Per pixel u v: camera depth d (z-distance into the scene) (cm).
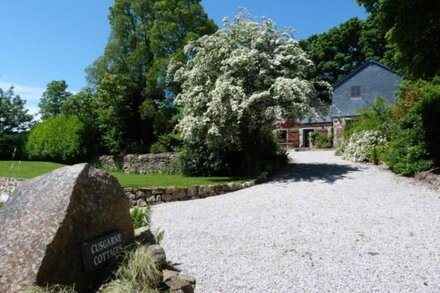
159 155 2148
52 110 4166
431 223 721
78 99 2659
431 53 1241
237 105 1291
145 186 1178
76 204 371
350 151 1650
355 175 1252
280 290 455
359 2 1368
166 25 2541
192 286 407
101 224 396
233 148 1550
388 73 3058
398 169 1203
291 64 1396
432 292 444
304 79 1422
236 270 517
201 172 1644
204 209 931
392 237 646
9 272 340
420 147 1177
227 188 1218
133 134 2664
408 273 497
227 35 1453
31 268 335
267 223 758
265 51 1405
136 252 400
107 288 358
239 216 829
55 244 346
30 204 378
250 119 1402
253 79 1383
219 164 1609
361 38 3912
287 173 1391
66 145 2481
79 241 370
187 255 579
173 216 867
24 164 2267
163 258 435
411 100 1495
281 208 880
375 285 464
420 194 969
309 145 3209
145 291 364
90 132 2545
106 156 2372
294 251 590
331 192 1022
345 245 612
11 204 395
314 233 679
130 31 2858
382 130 1594
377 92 3064
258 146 1500
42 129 2650
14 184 1574
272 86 1294
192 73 1452
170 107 2517
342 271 508
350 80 3164
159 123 2512
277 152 1677
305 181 1206
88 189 389
